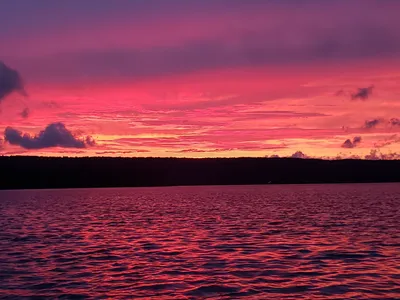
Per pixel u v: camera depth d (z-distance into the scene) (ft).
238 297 63.67
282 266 81.30
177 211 217.36
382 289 66.59
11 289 68.49
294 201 292.81
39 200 349.61
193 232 130.11
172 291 66.90
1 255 94.73
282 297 63.36
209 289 67.62
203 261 86.48
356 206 235.61
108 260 88.43
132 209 236.02
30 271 79.61
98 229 140.87
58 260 88.89
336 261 84.99
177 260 87.66
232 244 106.11
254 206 248.11
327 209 216.33
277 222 155.74
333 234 121.90
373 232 125.59
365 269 78.48
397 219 162.71
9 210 236.02
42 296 65.00
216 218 175.11
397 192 429.79
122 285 70.23
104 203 299.17
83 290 67.77
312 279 72.33
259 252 94.94
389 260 85.61
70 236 124.36
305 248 99.19
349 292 65.26
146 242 111.24
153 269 80.33
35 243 111.55
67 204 289.74
